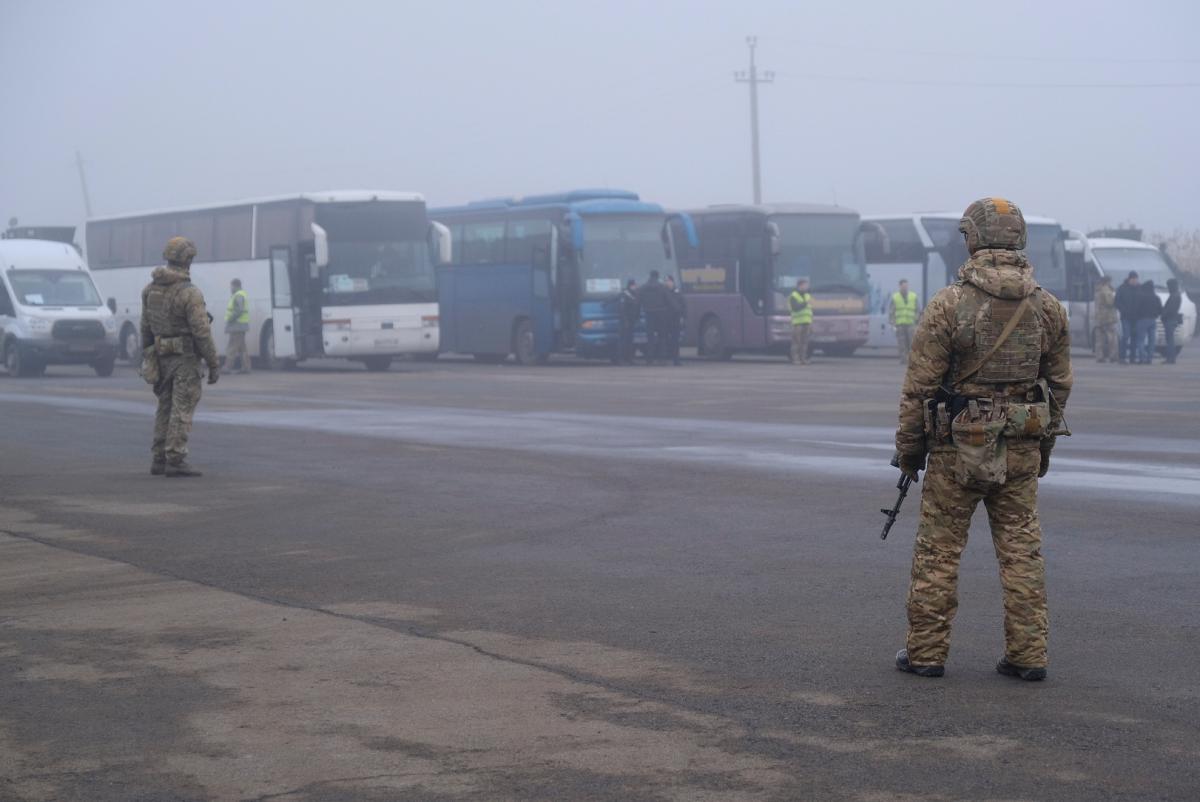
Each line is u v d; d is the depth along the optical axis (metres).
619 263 40.34
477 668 7.29
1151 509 12.12
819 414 22.02
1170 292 38.50
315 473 15.34
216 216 41.34
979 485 6.78
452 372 37.31
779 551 10.48
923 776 5.57
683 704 6.61
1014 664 6.96
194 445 18.31
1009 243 6.82
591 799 5.37
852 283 42.72
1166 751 5.86
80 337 36.69
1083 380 30.25
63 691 6.99
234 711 6.59
